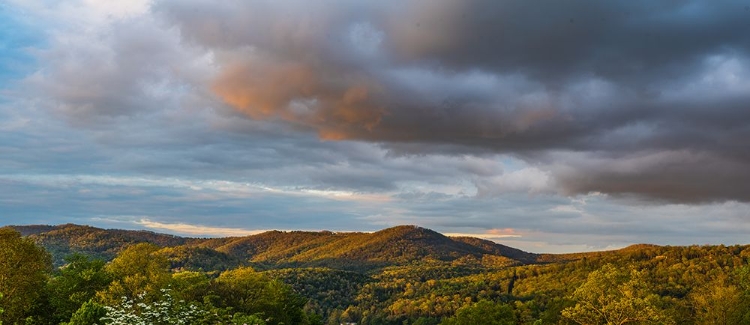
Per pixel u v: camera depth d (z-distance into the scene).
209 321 23.28
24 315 38.00
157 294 41.56
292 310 70.81
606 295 47.25
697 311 59.12
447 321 73.56
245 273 64.62
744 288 51.88
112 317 19.08
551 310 61.41
